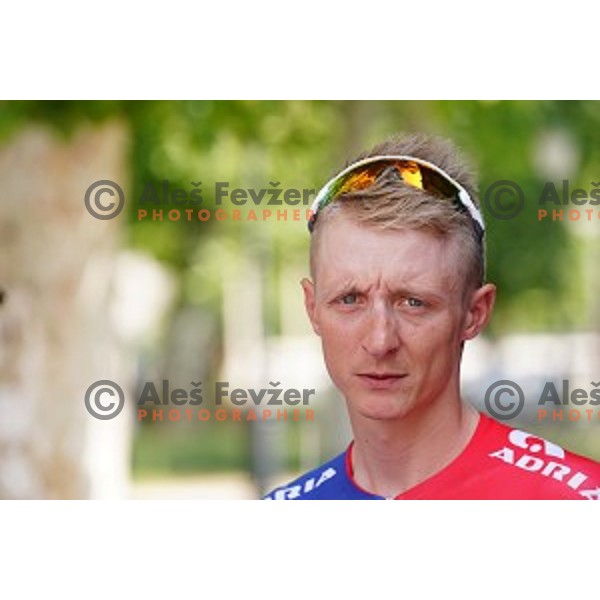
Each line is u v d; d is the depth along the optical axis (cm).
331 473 862
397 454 808
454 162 777
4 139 2189
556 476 786
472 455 802
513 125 2903
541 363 3884
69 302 2455
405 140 779
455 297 755
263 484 3584
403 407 762
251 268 3922
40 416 2469
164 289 4434
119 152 2434
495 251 3759
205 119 2616
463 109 2766
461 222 750
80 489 2492
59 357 2469
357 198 748
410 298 750
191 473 4259
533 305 4034
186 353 5038
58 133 2191
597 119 3131
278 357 3666
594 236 3853
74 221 2422
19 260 2428
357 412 805
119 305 2581
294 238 3644
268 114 2669
